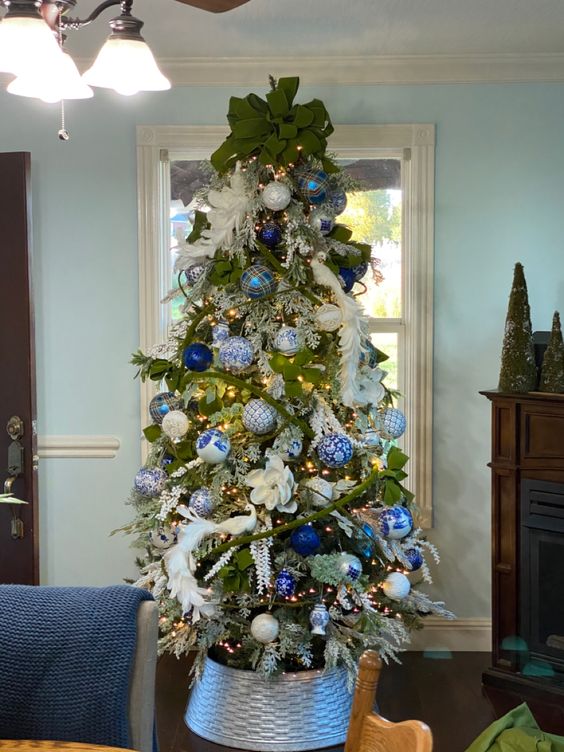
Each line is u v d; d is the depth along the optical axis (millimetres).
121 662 1865
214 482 3139
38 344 4156
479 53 3973
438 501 4199
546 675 3727
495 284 4129
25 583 3916
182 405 3369
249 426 3098
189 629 3209
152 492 3305
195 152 4148
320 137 3268
